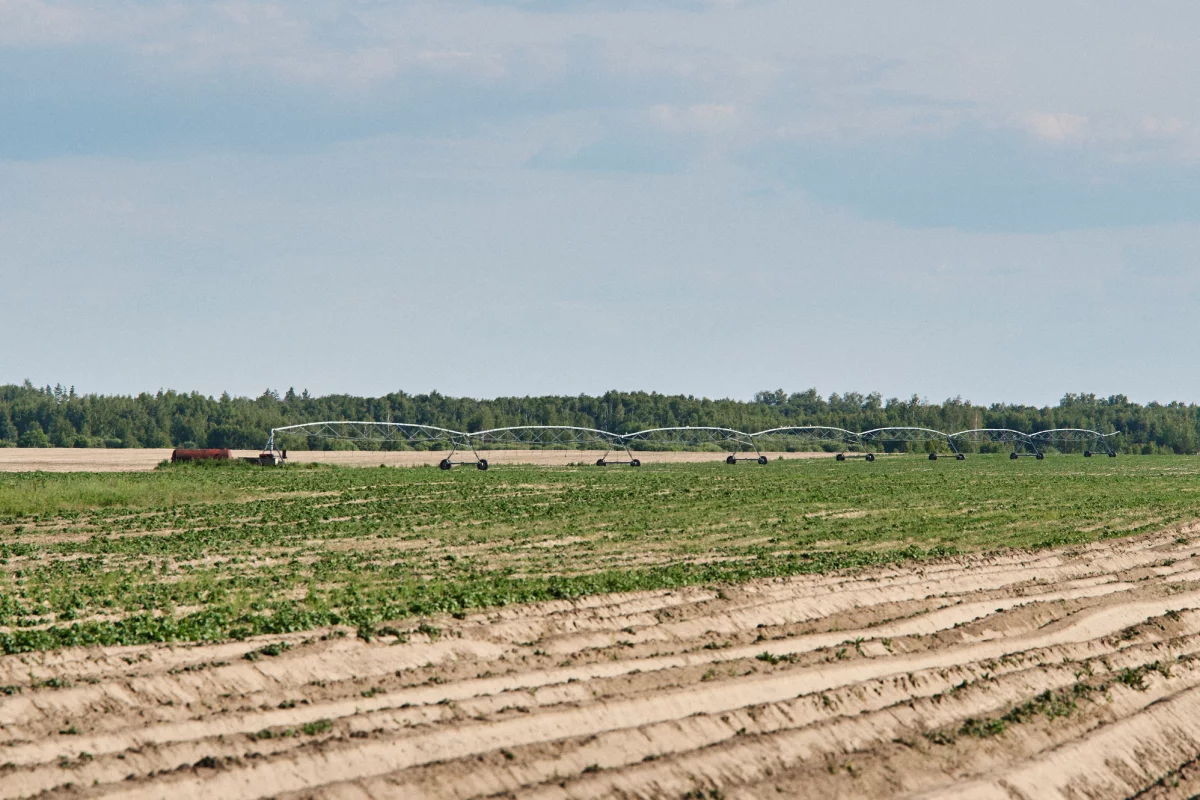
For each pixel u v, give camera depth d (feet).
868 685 85.87
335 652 93.25
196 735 73.15
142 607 119.44
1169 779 76.07
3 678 86.17
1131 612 121.60
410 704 79.82
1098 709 85.46
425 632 101.35
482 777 66.64
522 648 98.68
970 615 119.55
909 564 155.63
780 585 135.13
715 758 70.49
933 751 74.54
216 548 175.73
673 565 152.66
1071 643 103.40
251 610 117.08
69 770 65.36
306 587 134.62
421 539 190.39
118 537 192.34
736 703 83.51
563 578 136.36
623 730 74.28
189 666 87.40
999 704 85.97
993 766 74.64
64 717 76.33
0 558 162.09
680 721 76.28
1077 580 145.69
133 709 77.82
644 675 87.81
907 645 103.55
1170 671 95.09
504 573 145.89
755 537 193.47
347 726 74.08
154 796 62.28
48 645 95.61
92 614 115.65
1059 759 75.05
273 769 66.23
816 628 111.04
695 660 94.89
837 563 154.40
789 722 79.30
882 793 69.00
